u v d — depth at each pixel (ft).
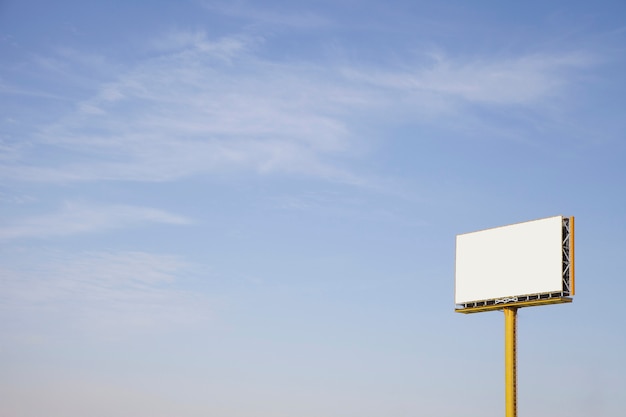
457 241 655.35
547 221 604.49
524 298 609.83
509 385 607.78
